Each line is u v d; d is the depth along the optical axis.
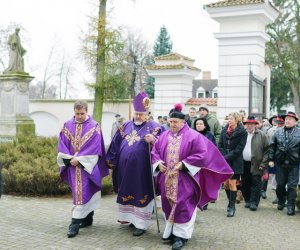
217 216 7.75
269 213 8.13
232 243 5.98
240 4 13.40
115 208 8.02
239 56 13.84
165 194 5.86
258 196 8.41
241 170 7.86
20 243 5.68
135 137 6.40
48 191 9.02
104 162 6.68
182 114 6.02
